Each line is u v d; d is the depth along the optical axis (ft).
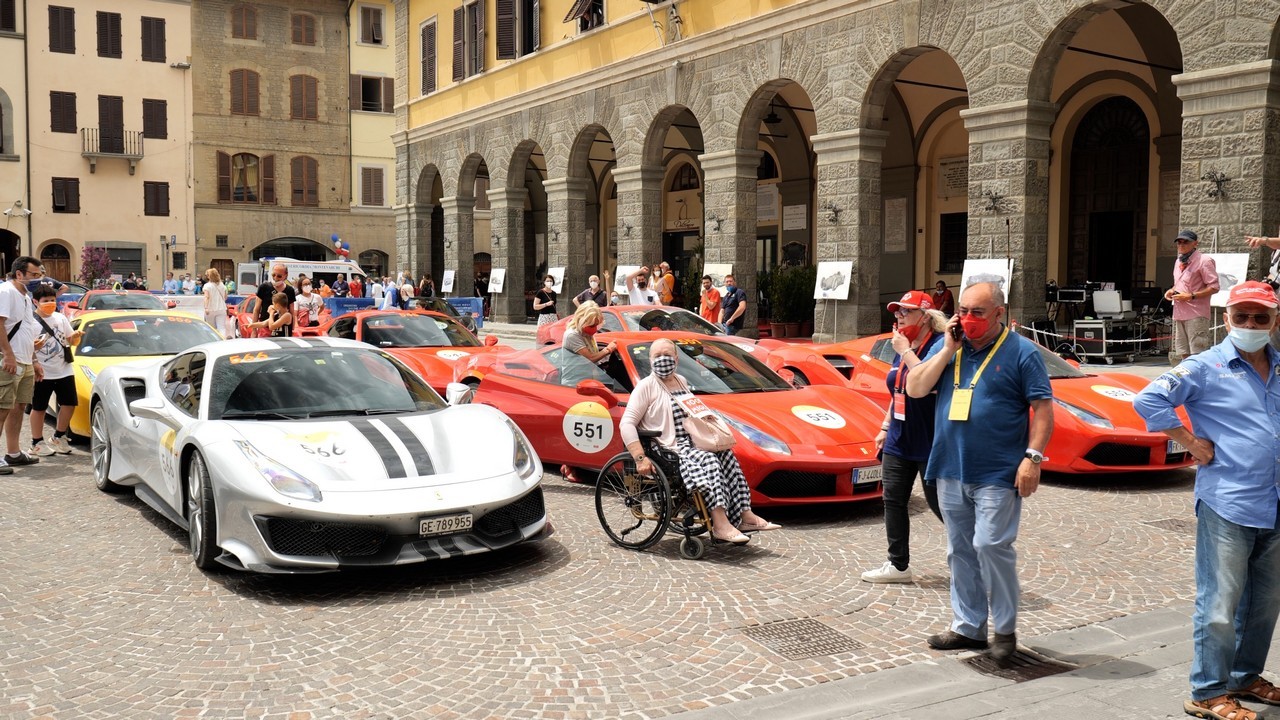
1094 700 13.32
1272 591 12.82
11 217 143.02
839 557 20.66
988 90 51.03
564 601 17.78
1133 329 51.01
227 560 18.84
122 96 148.25
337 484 18.15
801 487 23.63
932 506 17.93
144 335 35.91
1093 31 63.57
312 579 19.12
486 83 94.94
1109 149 69.62
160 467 22.07
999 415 14.48
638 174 75.46
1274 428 12.39
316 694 13.76
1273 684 13.34
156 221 151.12
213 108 153.07
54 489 27.17
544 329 47.70
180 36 151.02
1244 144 41.42
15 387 29.60
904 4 54.60
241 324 56.85
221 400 21.06
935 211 81.92
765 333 72.33
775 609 17.37
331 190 160.66
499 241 94.22
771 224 94.94
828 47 59.36
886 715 12.89
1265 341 12.37
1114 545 21.53
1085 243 71.31
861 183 58.18
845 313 59.47
